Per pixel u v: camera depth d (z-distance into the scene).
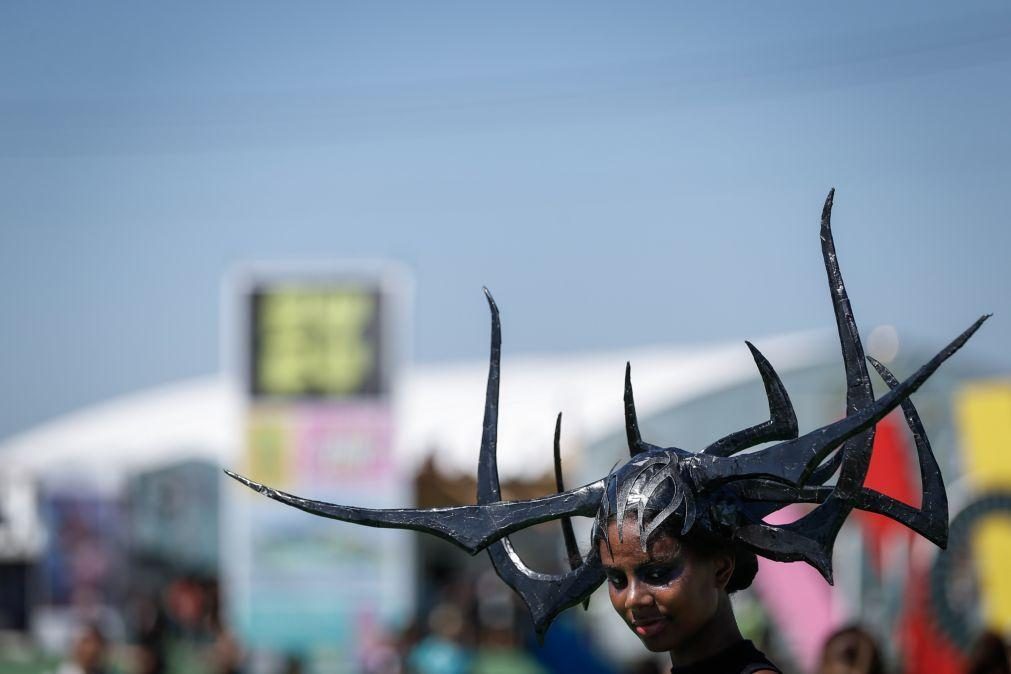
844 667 11.70
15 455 62.25
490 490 5.39
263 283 34.94
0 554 46.38
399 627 32.72
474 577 40.88
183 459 48.94
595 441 44.16
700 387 43.84
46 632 46.12
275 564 33.84
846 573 20.91
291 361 34.75
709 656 5.11
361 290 34.81
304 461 34.34
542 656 24.84
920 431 5.05
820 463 4.98
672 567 4.91
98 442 62.88
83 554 46.94
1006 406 20.41
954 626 18.64
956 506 19.17
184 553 48.72
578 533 35.44
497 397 5.51
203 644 39.41
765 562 21.88
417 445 56.09
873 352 32.69
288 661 29.61
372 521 5.16
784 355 38.44
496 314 5.59
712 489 4.96
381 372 34.59
